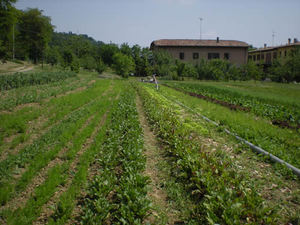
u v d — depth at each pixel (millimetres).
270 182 5590
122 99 15609
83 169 5688
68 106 12898
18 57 81188
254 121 10523
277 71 42500
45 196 4676
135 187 4895
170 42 55344
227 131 9047
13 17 52250
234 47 54469
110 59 81875
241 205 4172
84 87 22938
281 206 4695
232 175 5473
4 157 6504
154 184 5512
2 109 11539
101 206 4305
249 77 46188
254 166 6398
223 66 45781
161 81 40781
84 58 60344
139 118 11664
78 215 4312
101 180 5043
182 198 4957
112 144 7168
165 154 7145
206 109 13516
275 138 8312
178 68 45281
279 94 24234
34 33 71562
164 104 14719
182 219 4336
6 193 4703
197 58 54688
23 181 5254
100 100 15656
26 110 11312
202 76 45656
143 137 8641
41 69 50250
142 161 6168
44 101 14148
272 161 6625
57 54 56812
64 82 25469
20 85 20625
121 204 4340
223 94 20344
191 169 5496
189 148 6664
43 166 5949
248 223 3736
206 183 4859
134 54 54188
